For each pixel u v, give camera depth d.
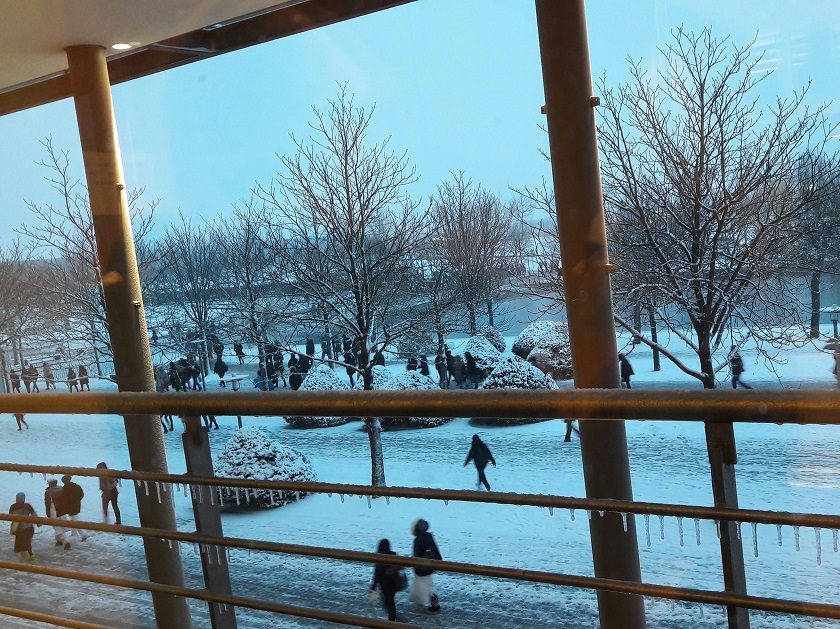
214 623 1.59
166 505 1.72
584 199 2.71
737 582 1.12
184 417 1.53
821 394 0.99
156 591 1.66
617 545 1.75
